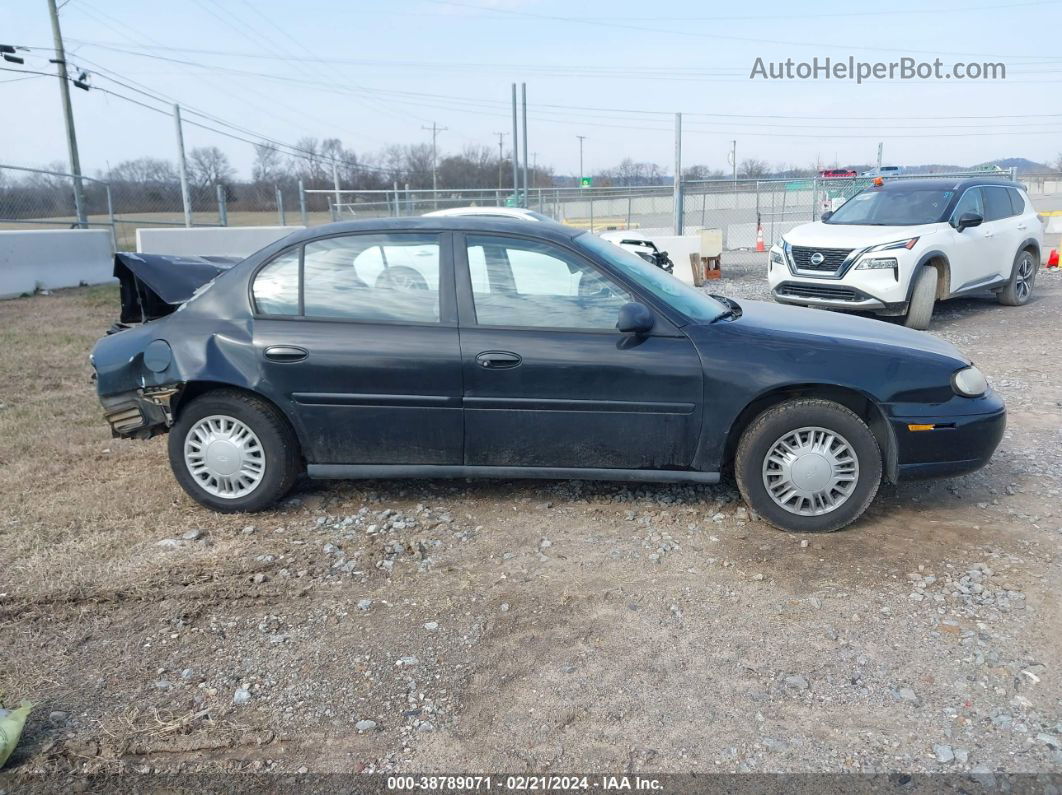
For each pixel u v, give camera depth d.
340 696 3.05
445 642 3.38
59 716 2.97
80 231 16.17
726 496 4.82
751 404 4.33
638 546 4.21
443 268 4.43
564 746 2.77
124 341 4.64
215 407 4.51
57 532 4.45
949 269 10.14
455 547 4.23
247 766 2.71
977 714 2.87
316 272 4.51
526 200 23.00
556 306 4.36
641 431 4.31
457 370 4.30
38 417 6.65
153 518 4.63
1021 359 8.31
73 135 24.80
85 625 3.57
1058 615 3.47
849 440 4.18
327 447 4.50
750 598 3.67
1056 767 2.61
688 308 4.47
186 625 3.55
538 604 3.66
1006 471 5.16
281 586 3.86
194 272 5.31
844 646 3.29
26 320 11.59
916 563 3.96
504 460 4.45
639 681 3.10
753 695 3.00
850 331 4.55
